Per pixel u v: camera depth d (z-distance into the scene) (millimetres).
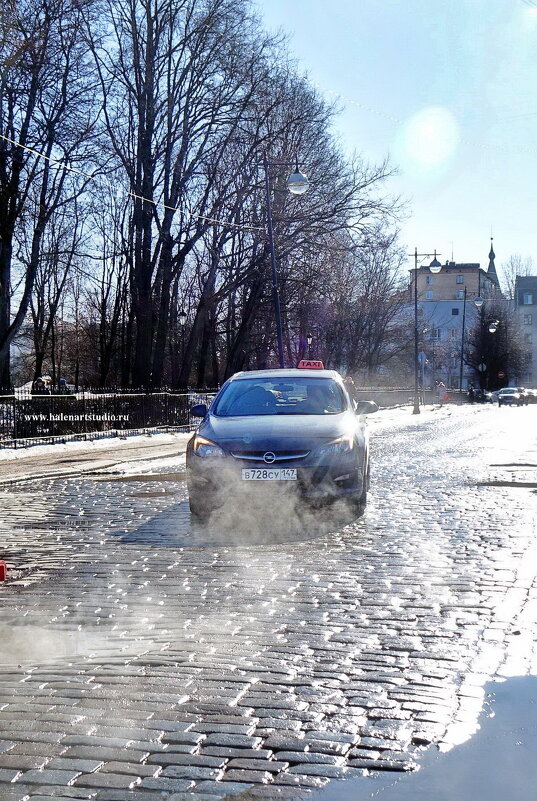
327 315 51156
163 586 6953
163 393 34875
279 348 36625
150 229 44031
